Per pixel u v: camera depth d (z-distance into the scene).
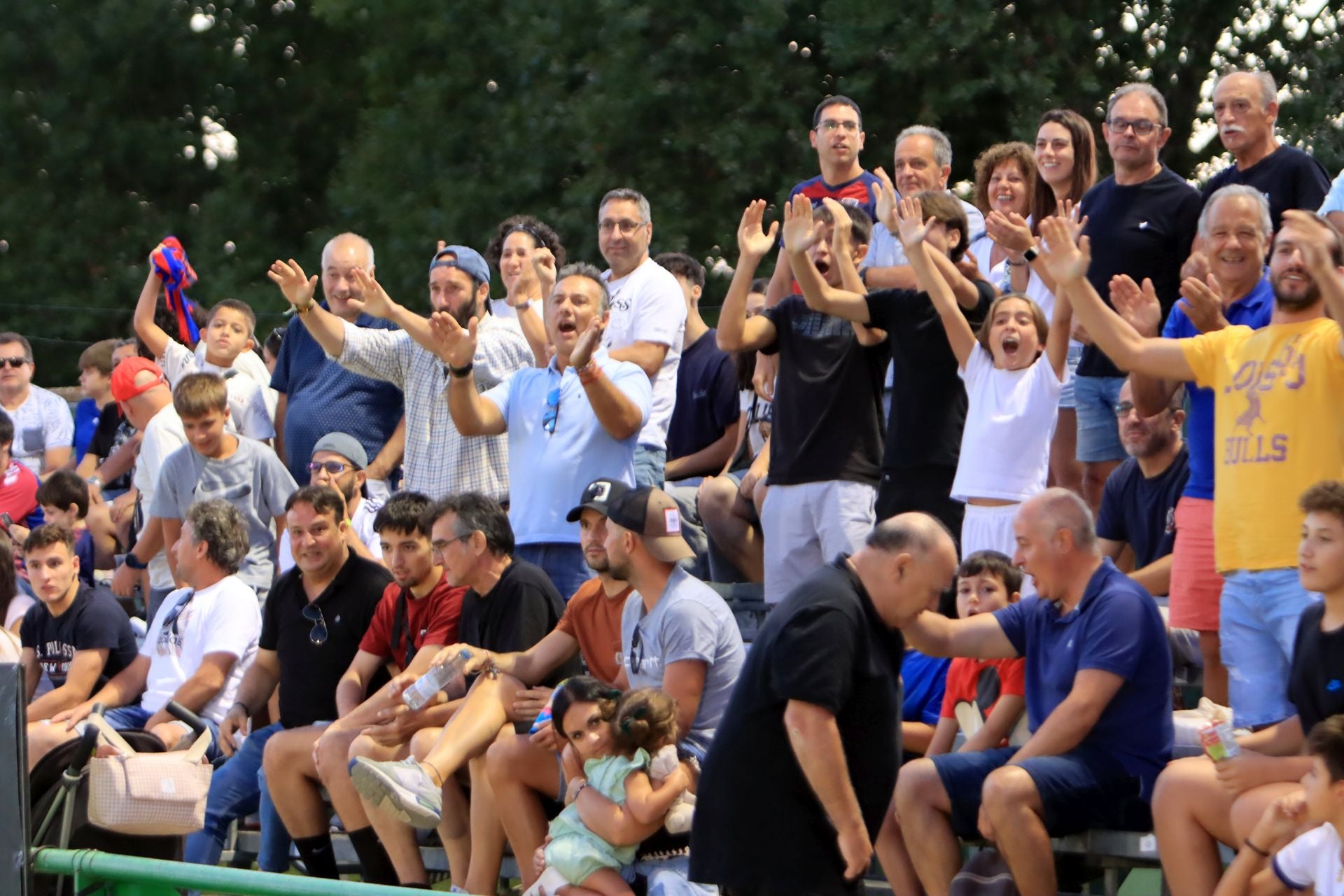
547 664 23.05
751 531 29.58
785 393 26.45
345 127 84.69
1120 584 19.56
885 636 17.59
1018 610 20.36
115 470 37.50
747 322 26.42
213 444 30.39
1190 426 22.41
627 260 29.45
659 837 20.47
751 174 54.81
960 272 25.52
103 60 83.19
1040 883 18.78
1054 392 24.00
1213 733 17.83
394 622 25.22
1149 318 22.88
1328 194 26.05
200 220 80.00
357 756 22.92
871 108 53.88
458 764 22.22
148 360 35.41
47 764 22.73
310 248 73.31
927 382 25.14
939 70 52.47
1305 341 19.86
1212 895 18.00
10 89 82.81
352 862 26.22
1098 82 53.16
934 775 19.77
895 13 51.44
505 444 28.88
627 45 56.88
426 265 61.56
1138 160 26.67
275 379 32.22
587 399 25.94
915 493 25.20
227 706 27.41
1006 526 23.67
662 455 29.09
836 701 17.11
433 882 25.84
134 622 31.28
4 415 35.81
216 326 34.84
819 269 26.89
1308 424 19.70
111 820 22.31
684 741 21.27
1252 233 22.08
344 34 83.81
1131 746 19.31
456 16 65.75
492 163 61.97
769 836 17.64
